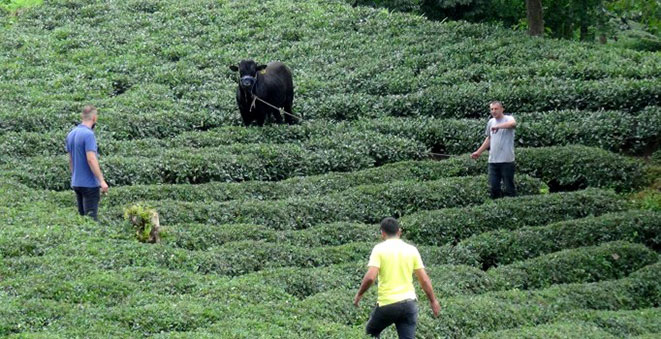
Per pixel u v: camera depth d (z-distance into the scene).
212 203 26.44
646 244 25.72
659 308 21.78
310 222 26.52
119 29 45.62
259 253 22.83
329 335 17.73
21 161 29.38
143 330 17.50
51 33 45.41
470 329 19.44
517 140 32.38
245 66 32.75
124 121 33.47
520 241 25.16
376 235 25.38
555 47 40.09
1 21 47.25
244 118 33.97
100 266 20.77
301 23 45.62
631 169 29.67
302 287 21.02
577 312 20.73
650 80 34.59
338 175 29.58
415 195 28.03
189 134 32.81
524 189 29.20
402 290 15.85
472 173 30.41
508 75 37.25
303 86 37.88
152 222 23.11
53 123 33.25
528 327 19.55
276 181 30.12
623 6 47.97
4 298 18.44
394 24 44.75
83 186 23.75
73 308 18.09
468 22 49.31
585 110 33.69
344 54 41.50
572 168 29.98
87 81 38.88
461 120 33.78
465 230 26.31
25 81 38.47
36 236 21.95
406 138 33.06
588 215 27.09
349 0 53.00
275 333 17.41
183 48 42.72
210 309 18.50
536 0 43.34
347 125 34.50
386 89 37.78
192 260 21.83
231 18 46.47
